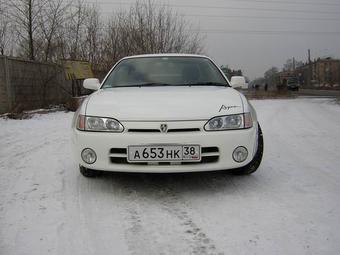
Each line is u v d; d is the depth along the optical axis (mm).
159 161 3490
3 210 3346
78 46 18250
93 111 3697
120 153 3559
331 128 8164
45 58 16641
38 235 2873
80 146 3668
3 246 2703
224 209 3330
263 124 9023
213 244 2705
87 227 3012
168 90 4168
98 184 4059
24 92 12039
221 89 4266
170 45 20469
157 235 2859
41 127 8438
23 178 4301
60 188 3936
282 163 4934
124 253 2604
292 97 26812
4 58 10828
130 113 3578
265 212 3250
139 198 3637
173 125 3498
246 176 4293
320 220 3076
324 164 4871
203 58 5191
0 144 6352
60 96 14852
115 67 5043
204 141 3500
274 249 2625
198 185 3992
